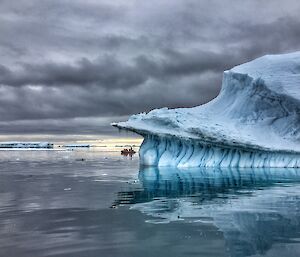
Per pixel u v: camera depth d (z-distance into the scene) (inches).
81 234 274.5
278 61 1326.3
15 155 2373.3
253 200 437.7
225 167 1059.3
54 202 424.2
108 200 439.8
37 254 226.7
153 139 1116.5
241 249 235.8
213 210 369.4
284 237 262.5
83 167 1091.9
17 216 342.0
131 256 223.6
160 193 506.9
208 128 1062.4
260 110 1242.6
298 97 1147.9
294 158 1059.9
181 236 267.3
